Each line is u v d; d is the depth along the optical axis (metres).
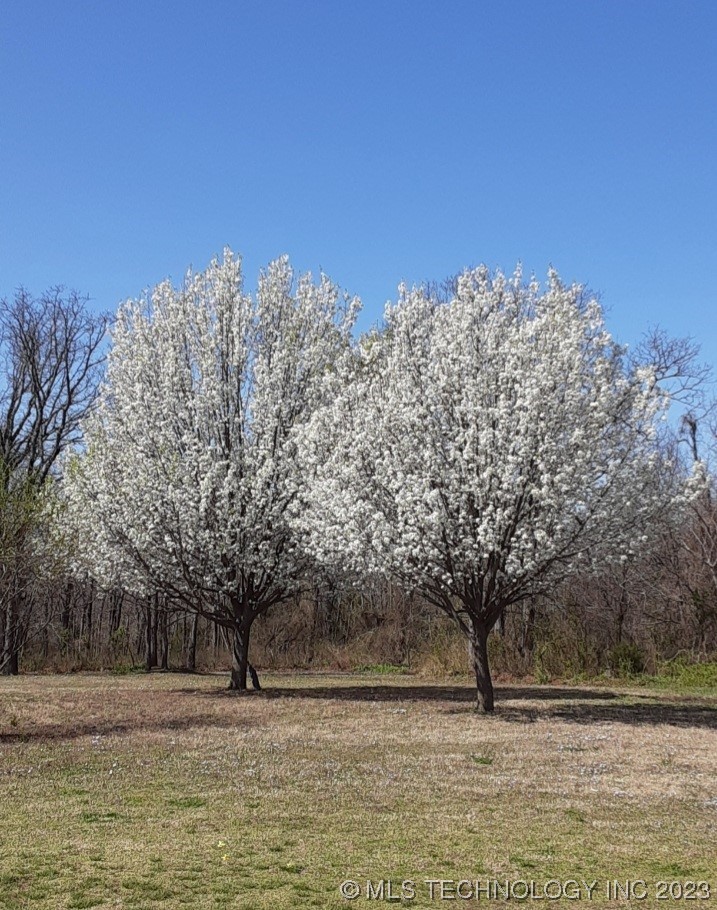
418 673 32.25
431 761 13.05
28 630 33.78
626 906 6.98
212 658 36.62
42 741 14.20
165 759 12.68
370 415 18.36
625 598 31.22
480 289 18.94
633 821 9.68
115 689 24.05
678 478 21.45
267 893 6.93
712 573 29.05
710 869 7.96
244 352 23.41
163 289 23.92
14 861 7.57
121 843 8.21
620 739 15.45
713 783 11.89
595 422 17.42
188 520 21.95
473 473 17.12
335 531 18.61
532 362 17.72
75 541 22.58
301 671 34.12
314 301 24.36
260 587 23.64
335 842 8.48
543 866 7.95
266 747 13.88
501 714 18.50
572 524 17.41
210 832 8.70
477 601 18.33
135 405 23.09
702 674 26.08
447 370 17.89
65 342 36.56
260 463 22.80
